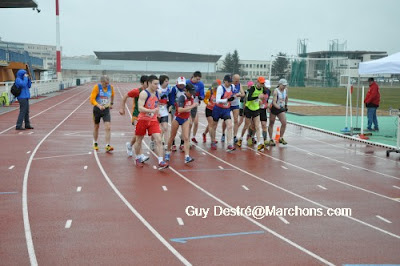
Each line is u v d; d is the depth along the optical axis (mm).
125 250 5105
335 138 15508
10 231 5676
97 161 10398
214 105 11977
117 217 6324
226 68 121438
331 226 6125
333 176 9438
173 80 111375
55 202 7023
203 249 5180
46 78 66562
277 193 7895
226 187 8234
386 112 26547
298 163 10797
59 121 19203
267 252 5129
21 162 10164
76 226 5906
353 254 5125
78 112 23906
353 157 11797
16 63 36562
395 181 9070
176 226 5980
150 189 7945
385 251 5238
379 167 10500
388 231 5969
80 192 7652
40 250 5066
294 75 75625
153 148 12156
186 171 9523
